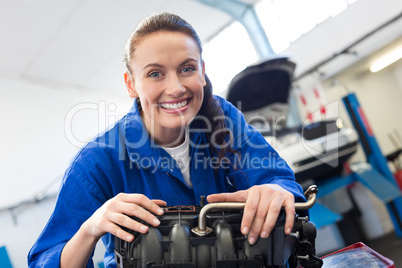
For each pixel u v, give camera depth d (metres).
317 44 3.61
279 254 0.64
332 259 0.73
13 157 4.36
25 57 4.38
